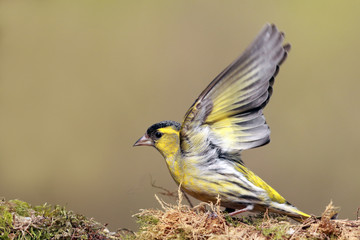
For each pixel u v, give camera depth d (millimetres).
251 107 6148
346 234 5578
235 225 5820
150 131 7043
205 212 6047
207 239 5613
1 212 5520
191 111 6484
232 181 6559
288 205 6578
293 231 5648
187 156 6645
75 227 5590
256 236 5586
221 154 6590
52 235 5469
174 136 6918
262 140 6293
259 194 6527
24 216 5613
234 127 6406
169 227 5695
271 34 5977
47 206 5750
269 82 5984
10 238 5410
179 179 6766
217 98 6336
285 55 5910
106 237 5699
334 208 5707
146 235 5660
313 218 5797
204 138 6543
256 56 6012
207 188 6617
